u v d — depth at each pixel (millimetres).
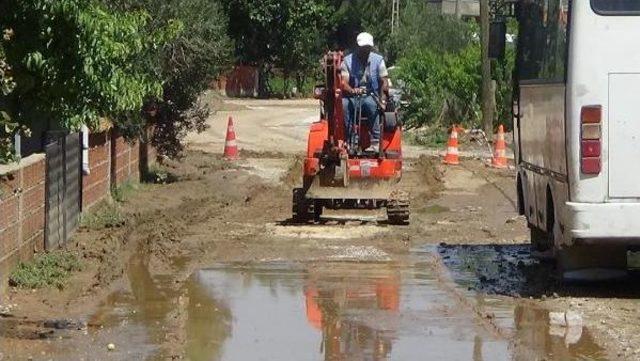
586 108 16297
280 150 45031
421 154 44812
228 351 13555
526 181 20734
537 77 19250
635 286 17828
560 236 17250
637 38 16203
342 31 95625
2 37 15000
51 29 15242
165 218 25203
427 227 24656
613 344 13797
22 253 17625
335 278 18531
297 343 13984
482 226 24906
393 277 18688
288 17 90062
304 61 92188
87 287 17219
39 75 15461
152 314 15594
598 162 16266
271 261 20156
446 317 15508
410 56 59750
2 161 15781
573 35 16359
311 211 24875
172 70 30078
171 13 28297
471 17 77938
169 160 36719
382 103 24438
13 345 13516
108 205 25875
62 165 20578
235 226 24609
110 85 16016
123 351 13367
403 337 14305
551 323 15047
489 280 18422
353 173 24516
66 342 13773
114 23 15891
